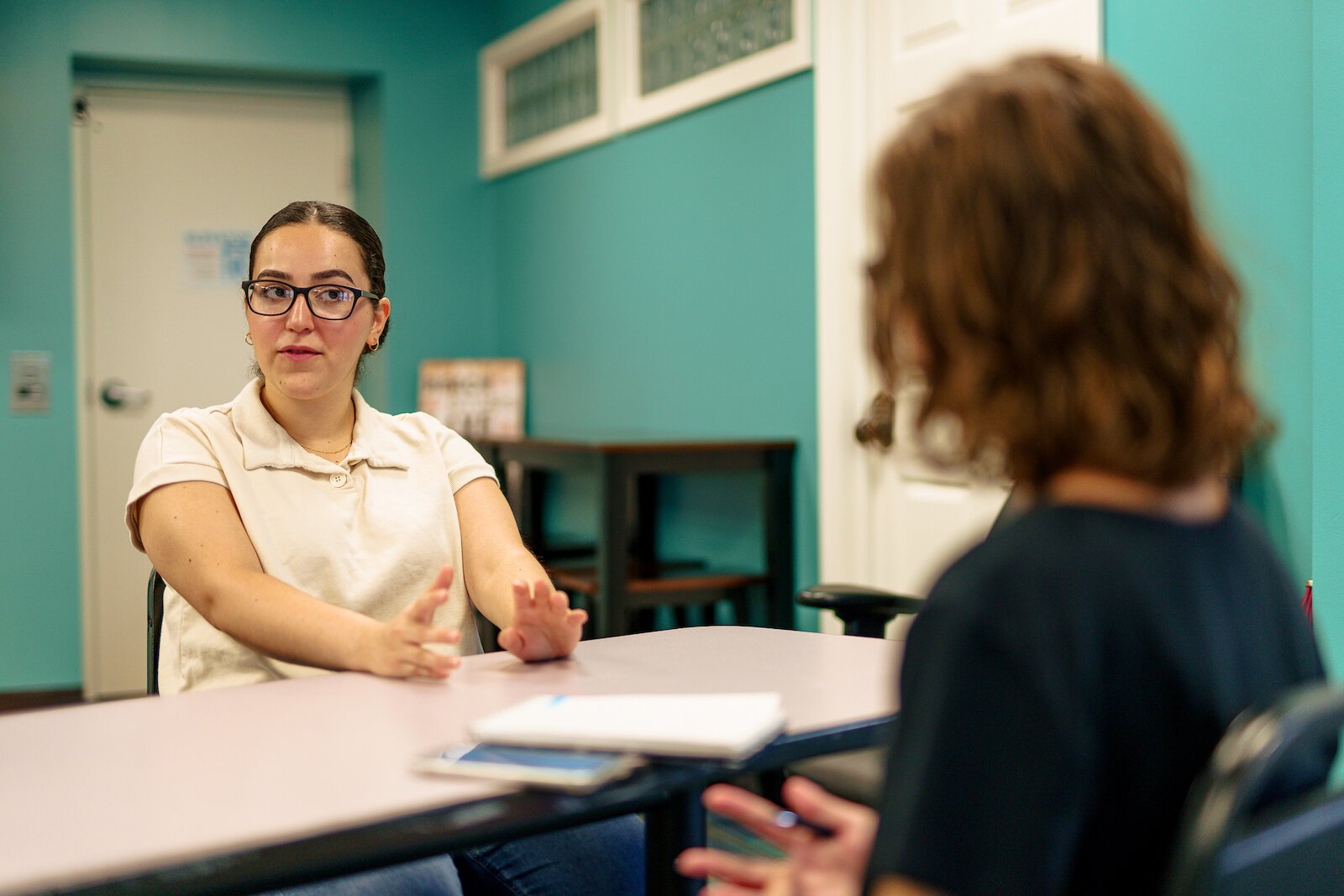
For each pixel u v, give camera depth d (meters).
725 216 3.47
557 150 4.41
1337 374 1.80
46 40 4.33
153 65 4.60
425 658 1.19
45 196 4.32
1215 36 2.06
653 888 1.00
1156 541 0.61
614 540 3.05
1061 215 0.61
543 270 4.63
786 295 3.21
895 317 0.69
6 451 4.29
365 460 1.58
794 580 3.21
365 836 0.78
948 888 0.56
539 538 4.10
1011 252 0.62
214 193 4.86
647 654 1.32
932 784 0.57
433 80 4.96
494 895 1.42
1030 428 0.62
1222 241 0.69
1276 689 0.65
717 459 3.11
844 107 2.97
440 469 1.64
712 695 1.03
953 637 0.58
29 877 0.69
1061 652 0.56
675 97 3.66
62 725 1.02
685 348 3.70
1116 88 0.65
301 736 0.98
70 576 4.37
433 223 5.00
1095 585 0.58
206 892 0.73
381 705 1.09
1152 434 0.61
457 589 1.58
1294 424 1.94
